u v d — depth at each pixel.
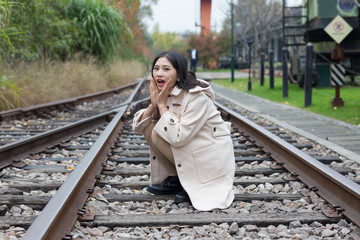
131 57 28.75
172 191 3.46
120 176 4.08
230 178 3.24
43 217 2.37
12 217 2.79
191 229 2.71
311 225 2.78
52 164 4.56
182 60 3.13
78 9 17.42
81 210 2.88
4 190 3.45
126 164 4.57
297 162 4.04
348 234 2.61
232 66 22.42
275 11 21.64
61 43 14.53
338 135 6.30
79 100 10.85
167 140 3.08
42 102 10.07
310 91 10.02
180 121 3.07
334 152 5.22
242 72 35.41
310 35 15.75
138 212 3.09
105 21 17.62
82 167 3.47
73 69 13.45
